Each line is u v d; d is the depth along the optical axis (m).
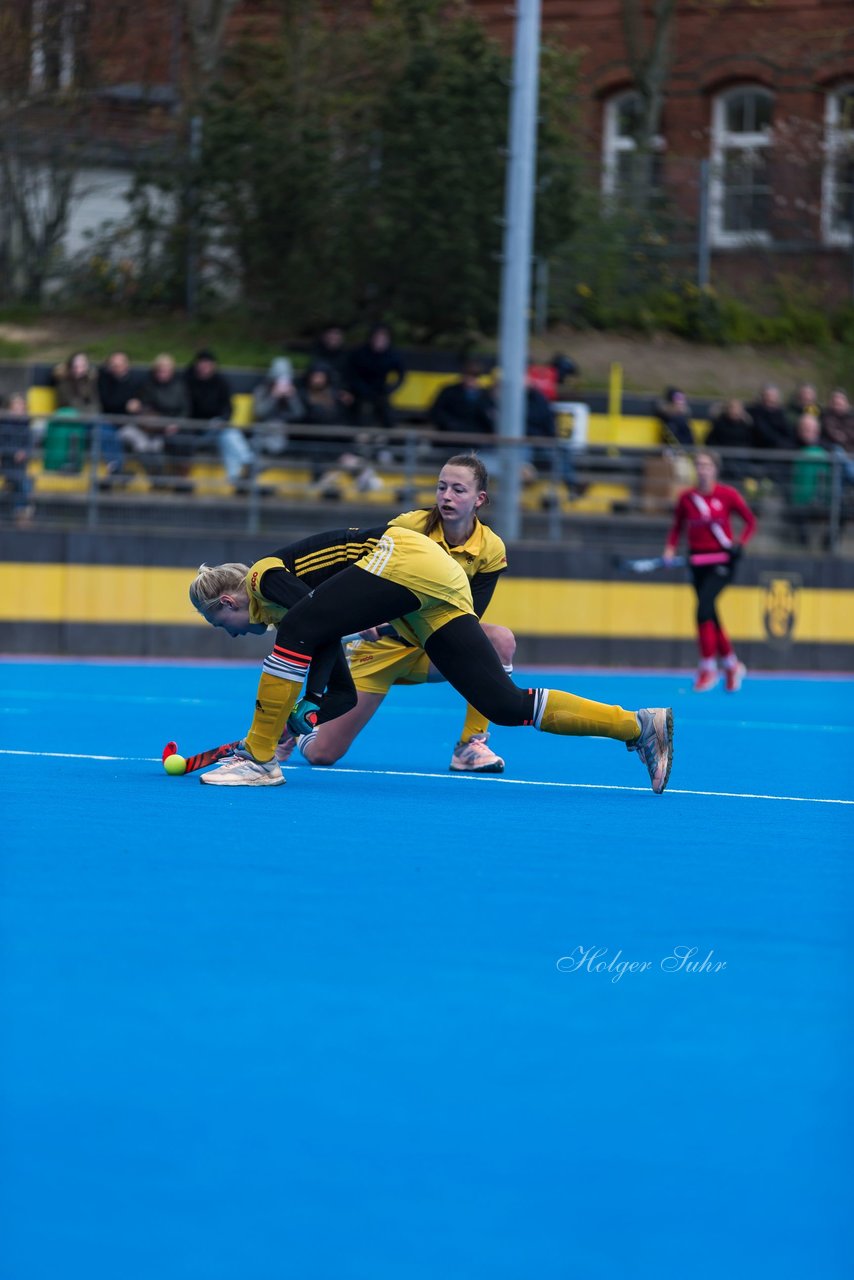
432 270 90.12
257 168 91.50
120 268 98.06
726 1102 11.62
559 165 92.69
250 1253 9.23
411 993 14.34
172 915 17.36
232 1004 13.84
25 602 70.12
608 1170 10.42
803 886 20.20
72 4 97.94
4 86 97.00
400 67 92.50
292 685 28.05
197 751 35.12
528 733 42.91
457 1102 11.54
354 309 92.62
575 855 22.27
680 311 107.56
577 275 105.56
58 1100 11.40
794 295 110.88
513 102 74.75
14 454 70.75
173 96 100.94
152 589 71.38
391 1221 9.66
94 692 52.25
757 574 79.19
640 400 92.31
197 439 73.62
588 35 121.06
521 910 18.09
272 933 16.58
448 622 27.92
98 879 19.34
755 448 82.94
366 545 27.84
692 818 26.73
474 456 29.08
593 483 79.31
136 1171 10.27
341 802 27.02
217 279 97.25
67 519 71.62
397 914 17.70
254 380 84.56
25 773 30.20
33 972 14.73
